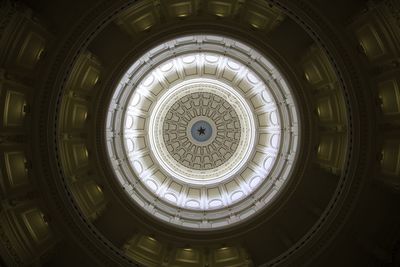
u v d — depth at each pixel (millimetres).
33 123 16250
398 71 15695
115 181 18734
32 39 15633
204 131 28094
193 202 24391
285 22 17312
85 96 18016
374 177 16844
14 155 16234
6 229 15539
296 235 18656
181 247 18734
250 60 20500
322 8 15836
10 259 15398
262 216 18781
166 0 16984
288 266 17172
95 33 16250
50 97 16266
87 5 15789
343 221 17062
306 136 18359
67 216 16875
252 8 17156
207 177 27031
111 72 17844
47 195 16703
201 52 21000
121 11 16156
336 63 16281
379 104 16391
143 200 20984
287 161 20250
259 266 17328
